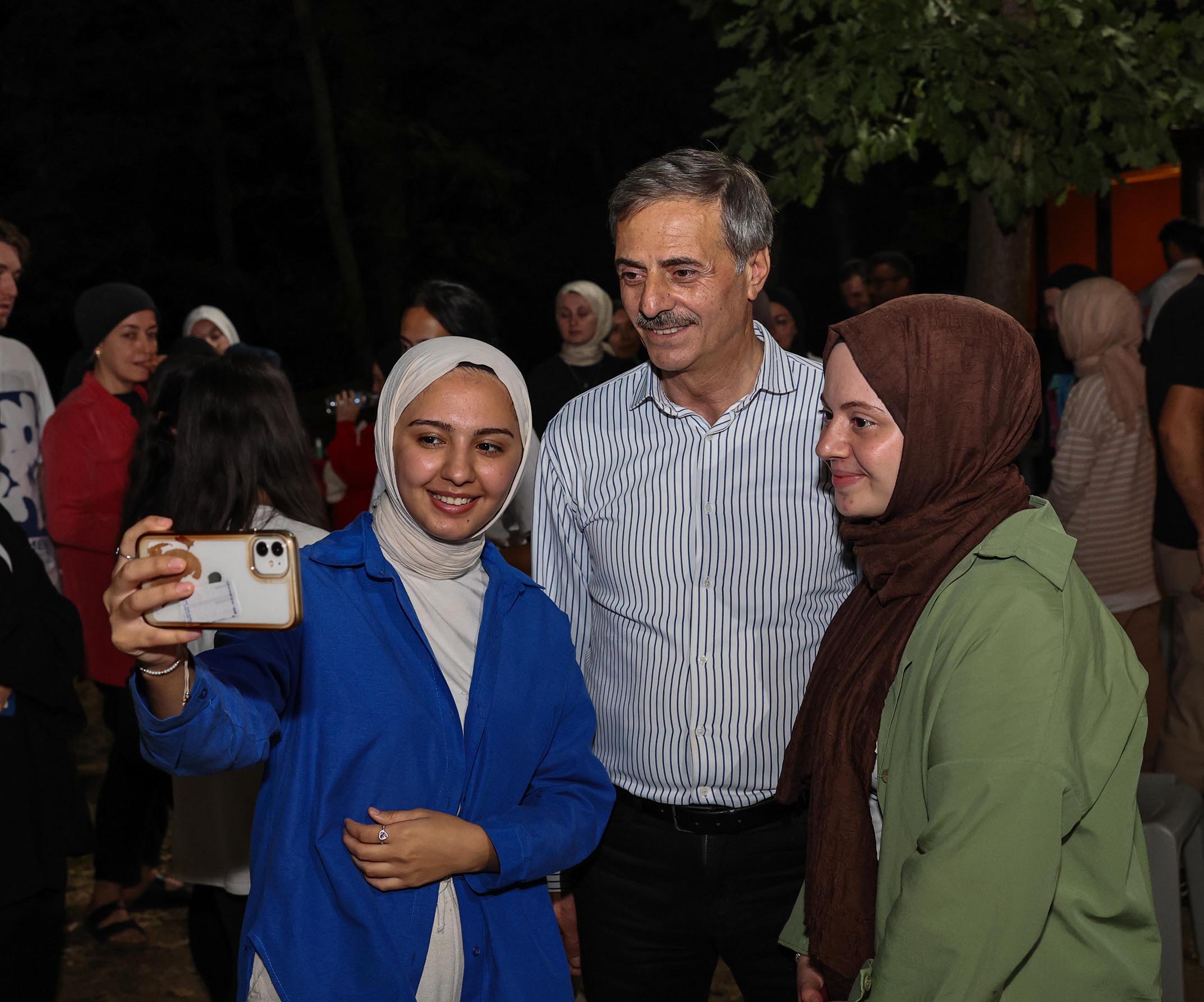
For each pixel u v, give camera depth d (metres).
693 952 2.46
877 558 1.76
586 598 2.54
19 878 2.58
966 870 1.49
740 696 2.34
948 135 5.05
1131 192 7.26
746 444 2.32
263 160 22.61
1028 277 5.69
